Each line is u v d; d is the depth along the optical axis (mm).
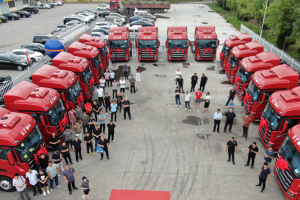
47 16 50906
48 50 18797
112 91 18953
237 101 17312
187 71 22906
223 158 11664
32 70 19250
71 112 13336
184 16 50531
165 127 14242
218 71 22875
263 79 13383
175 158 11664
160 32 36875
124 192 9750
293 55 24984
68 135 11742
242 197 9500
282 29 24922
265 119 12039
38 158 10117
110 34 24594
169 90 19078
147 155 11922
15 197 9664
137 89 19266
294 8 23516
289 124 10711
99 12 51906
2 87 15844
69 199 9516
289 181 8930
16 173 8773
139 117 15367
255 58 16250
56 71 14328
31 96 11617
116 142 12953
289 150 9430
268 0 31906
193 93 18406
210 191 9773
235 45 21016
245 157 11727
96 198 9508
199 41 24312
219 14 53031
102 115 13133
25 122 9945
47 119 11602
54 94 12430
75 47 18531
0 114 9875
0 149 9156
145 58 24688
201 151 12148
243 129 13055
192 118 15172
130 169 11023
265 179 9438
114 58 24359
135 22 37875
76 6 66750
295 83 12906
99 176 10648
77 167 11203
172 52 24453
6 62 22172
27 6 58875
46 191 9812
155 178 10469
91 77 17188
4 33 36188
